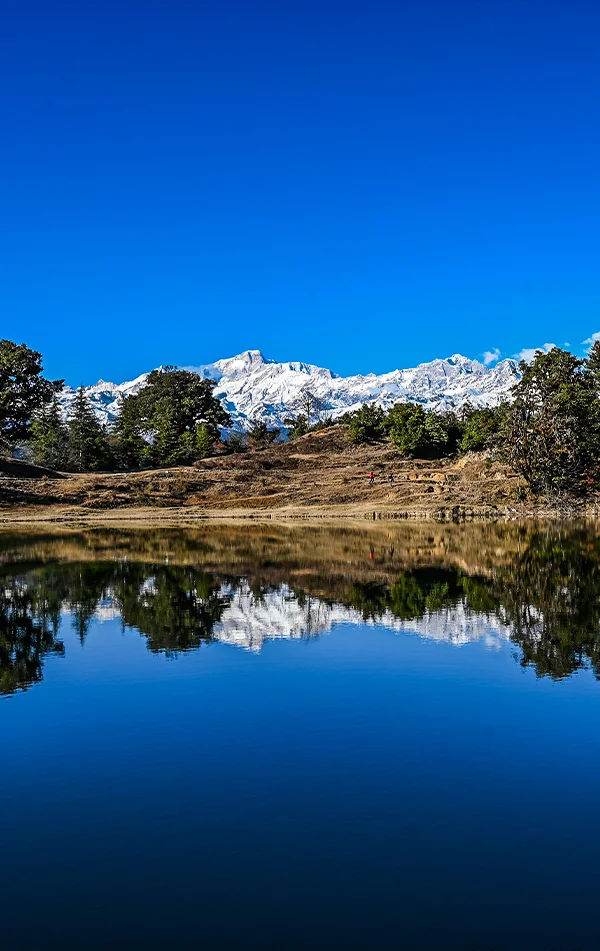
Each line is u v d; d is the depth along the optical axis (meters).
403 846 10.37
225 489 118.19
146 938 8.51
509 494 98.62
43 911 9.02
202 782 12.49
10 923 8.80
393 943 8.37
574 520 81.69
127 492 116.12
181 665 19.88
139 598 30.61
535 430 98.31
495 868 9.81
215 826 10.98
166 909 9.03
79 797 12.01
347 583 34.53
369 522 83.69
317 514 96.75
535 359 104.31
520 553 47.69
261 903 9.11
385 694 17.14
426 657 20.44
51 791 12.24
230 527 78.75
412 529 71.25
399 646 21.72
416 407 140.25
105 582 35.47
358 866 9.90
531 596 30.42
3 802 11.88
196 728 15.07
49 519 95.31
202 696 17.14
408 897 9.20
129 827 11.00
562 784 12.31
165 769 13.06
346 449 151.75
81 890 9.42
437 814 11.29
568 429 96.50
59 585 34.47
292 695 17.14
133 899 9.23
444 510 90.62
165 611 27.58
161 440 158.00
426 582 34.66
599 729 14.82
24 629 24.52
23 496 107.75
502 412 119.50
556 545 53.12
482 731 14.73
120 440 159.50
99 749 14.02
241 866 9.91
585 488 97.88
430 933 8.53
